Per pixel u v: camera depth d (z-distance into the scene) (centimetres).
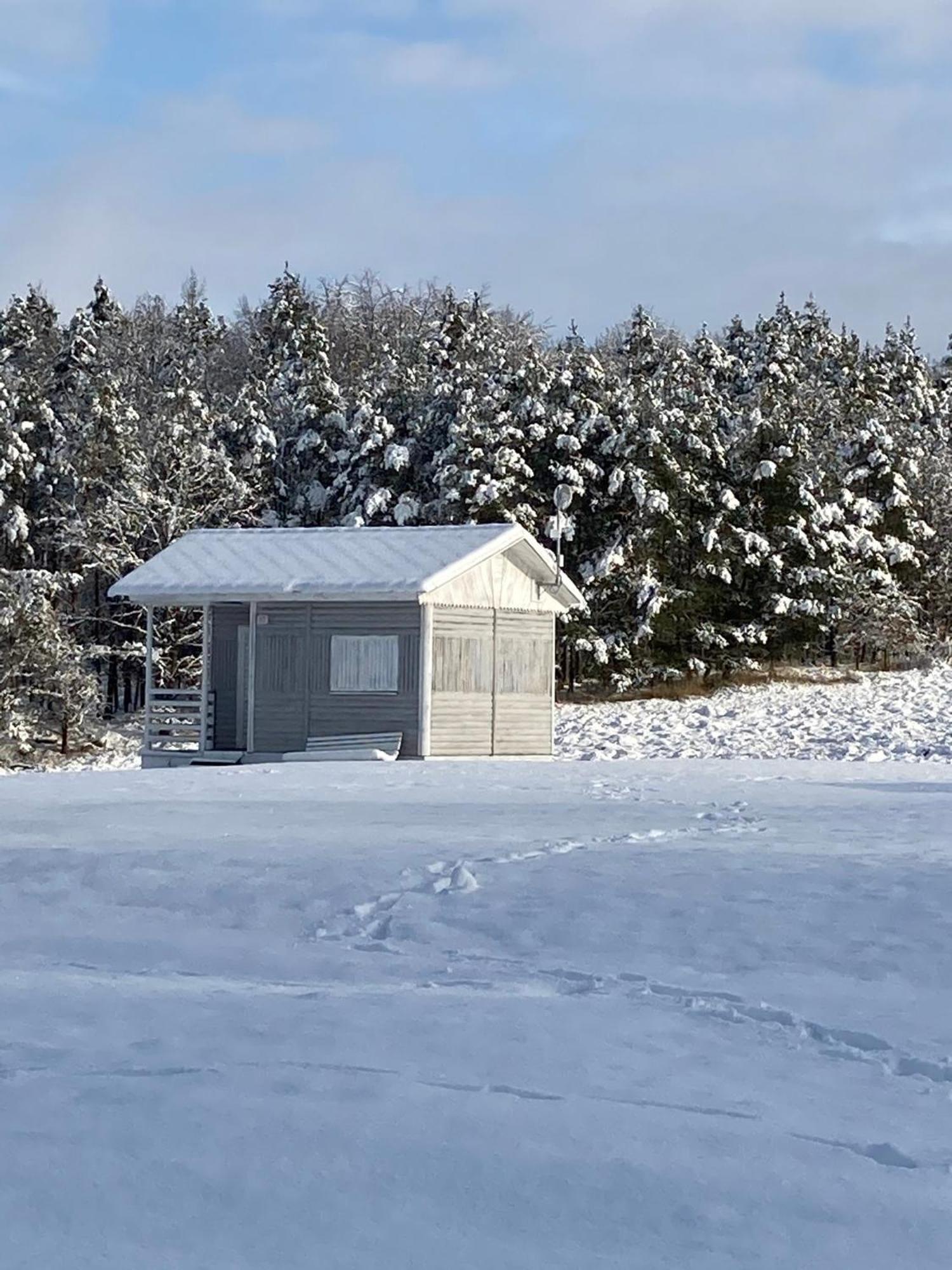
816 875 1087
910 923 930
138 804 1692
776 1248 447
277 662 3241
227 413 6184
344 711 3181
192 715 3728
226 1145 531
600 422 5578
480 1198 483
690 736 4106
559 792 1877
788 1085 618
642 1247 446
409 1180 498
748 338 9119
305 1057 650
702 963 845
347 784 2048
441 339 6931
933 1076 638
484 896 1022
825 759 3394
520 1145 531
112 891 1073
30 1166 511
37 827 1427
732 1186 495
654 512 5409
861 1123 567
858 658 5862
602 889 1036
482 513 5384
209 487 5488
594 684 5538
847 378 7625
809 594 5622
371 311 8806
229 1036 688
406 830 1388
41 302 7744
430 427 5975
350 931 950
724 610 5659
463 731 3212
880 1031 700
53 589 4919
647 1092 601
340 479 5916
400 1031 696
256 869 1127
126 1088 601
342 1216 468
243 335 9206
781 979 806
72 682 4734
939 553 6144
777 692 5209
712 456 5662
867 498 6016
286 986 807
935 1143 544
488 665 3266
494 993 784
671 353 7519
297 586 3153
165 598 3300
